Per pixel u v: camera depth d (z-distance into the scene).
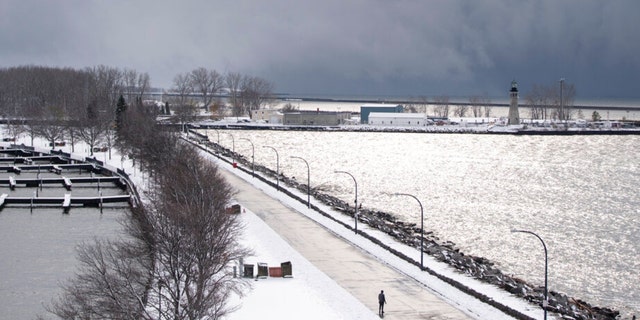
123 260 104.00
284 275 113.38
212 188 149.88
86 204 191.62
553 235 166.75
